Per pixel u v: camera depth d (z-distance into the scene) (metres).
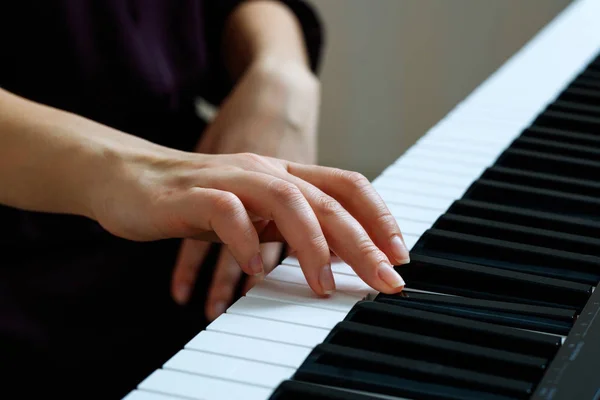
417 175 0.91
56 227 1.10
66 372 1.03
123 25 1.13
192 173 0.82
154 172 0.83
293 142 1.02
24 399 1.02
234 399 0.67
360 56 2.21
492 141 0.96
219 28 1.31
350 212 0.82
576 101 1.05
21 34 1.11
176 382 0.68
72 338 1.04
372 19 2.18
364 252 0.77
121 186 0.83
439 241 0.81
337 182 0.82
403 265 0.79
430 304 0.76
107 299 1.07
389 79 2.22
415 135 2.26
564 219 0.84
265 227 0.85
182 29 1.24
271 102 1.04
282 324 0.73
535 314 0.74
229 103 1.06
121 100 1.16
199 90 1.31
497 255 0.80
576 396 0.67
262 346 0.71
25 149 0.88
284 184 0.79
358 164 2.32
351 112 2.27
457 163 0.93
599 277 0.78
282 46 1.19
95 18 1.13
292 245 0.78
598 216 0.86
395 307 0.74
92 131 0.89
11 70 1.12
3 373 1.01
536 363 0.69
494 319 0.74
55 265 1.09
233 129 1.03
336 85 2.26
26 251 1.10
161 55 1.19
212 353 0.71
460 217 0.83
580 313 0.74
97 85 1.15
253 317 0.74
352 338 0.72
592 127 0.99
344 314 0.75
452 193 0.88
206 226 0.79
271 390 0.68
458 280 0.78
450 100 2.20
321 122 2.30
